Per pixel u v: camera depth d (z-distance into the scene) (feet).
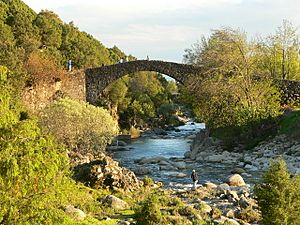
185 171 131.34
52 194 33.76
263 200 52.70
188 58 225.35
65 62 295.89
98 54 359.25
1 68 34.83
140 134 260.62
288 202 51.24
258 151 147.64
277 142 149.18
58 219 32.94
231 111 163.73
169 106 318.04
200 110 176.86
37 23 314.76
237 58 177.47
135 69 205.67
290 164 127.34
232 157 149.07
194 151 169.17
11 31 274.57
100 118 136.98
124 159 163.53
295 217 51.29
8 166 30.37
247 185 104.63
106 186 91.15
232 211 72.64
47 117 128.06
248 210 72.49
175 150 194.80
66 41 326.24
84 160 111.96
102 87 207.41
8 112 33.73
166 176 122.72
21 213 31.45
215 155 151.94
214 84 170.40
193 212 71.05
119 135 241.76
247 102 166.61
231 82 168.55
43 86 169.37
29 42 259.60
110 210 72.02
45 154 32.58
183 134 264.93
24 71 156.97
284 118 159.22
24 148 31.65
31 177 31.60
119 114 275.80
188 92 182.60
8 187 30.91
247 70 177.37
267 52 216.95
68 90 189.47
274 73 218.59
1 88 34.40
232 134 163.63
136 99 296.51
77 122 130.41
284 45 219.41
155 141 231.30
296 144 143.02
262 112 160.25
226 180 109.91
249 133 158.92
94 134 133.39
